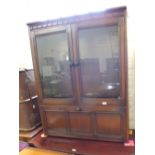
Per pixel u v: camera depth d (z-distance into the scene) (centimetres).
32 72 269
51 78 231
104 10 179
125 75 189
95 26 189
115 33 191
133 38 219
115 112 201
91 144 217
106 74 203
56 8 256
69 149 211
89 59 207
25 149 221
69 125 229
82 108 215
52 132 241
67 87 224
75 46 202
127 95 194
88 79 211
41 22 210
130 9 213
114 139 211
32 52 224
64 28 202
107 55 199
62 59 221
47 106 233
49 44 223
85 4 238
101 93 208
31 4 264
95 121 214
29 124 263
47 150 216
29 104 264
